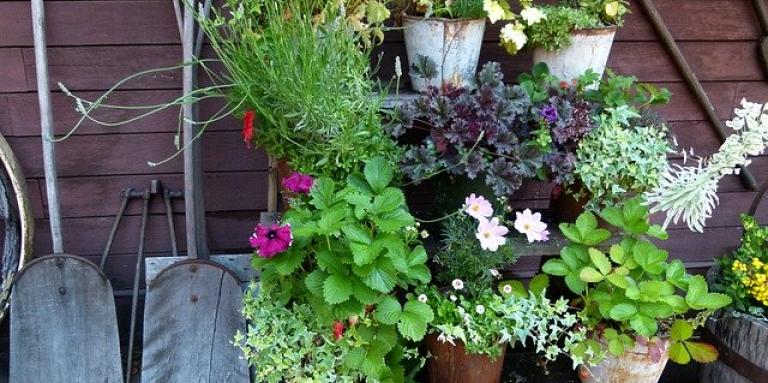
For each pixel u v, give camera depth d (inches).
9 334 74.8
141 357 76.6
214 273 69.4
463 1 63.7
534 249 65.5
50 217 69.0
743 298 69.4
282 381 66.2
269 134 60.8
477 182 63.2
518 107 60.8
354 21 61.5
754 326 66.2
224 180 77.0
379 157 58.7
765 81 83.9
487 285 63.5
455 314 61.1
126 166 74.9
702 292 59.5
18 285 67.7
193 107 70.4
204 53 72.4
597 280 59.4
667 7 78.7
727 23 80.4
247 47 60.7
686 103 83.0
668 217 60.7
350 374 60.1
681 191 58.4
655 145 62.5
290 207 63.1
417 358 68.1
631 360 62.3
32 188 74.3
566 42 65.4
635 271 62.1
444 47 64.3
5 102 70.7
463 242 62.1
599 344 62.5
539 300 62.6
